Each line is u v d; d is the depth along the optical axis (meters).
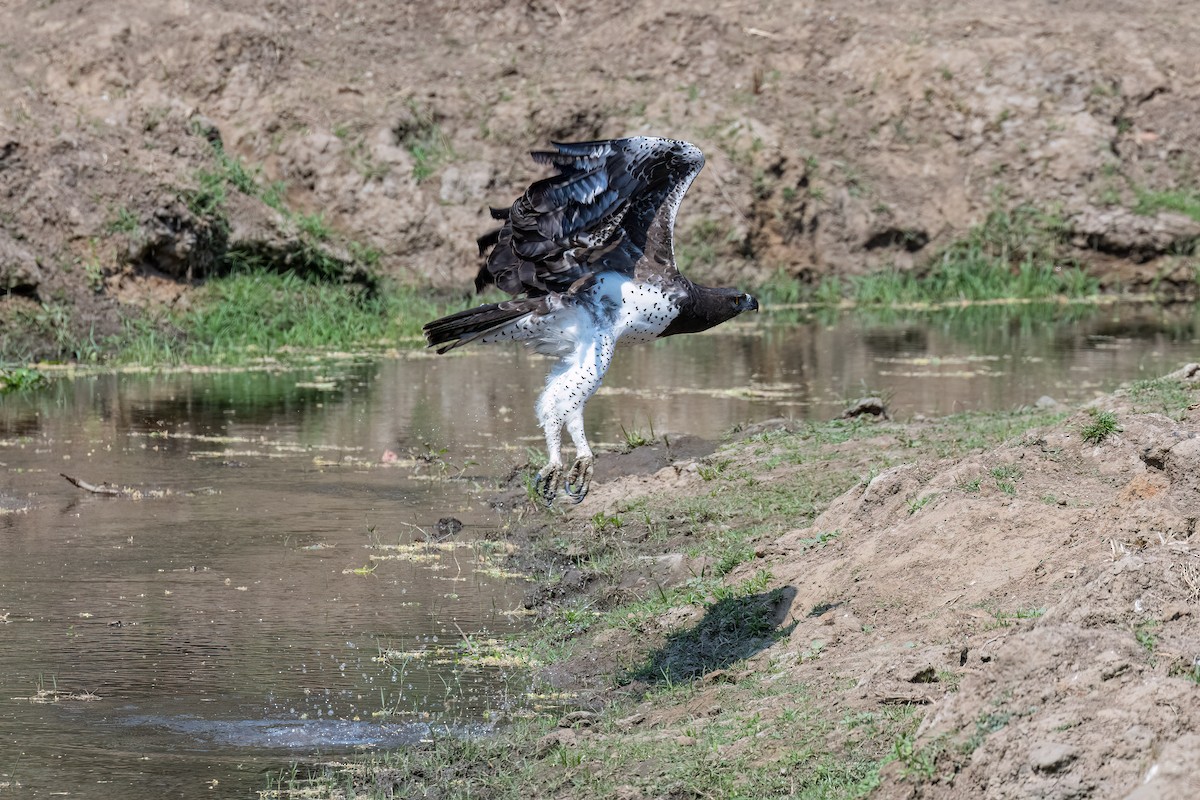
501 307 13.16
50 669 14.64
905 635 12.75
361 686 14.27
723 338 38.56
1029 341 37.75
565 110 46.12
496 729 13.15
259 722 13.35
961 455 18.88
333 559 18.61
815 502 18.59
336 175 43.28
